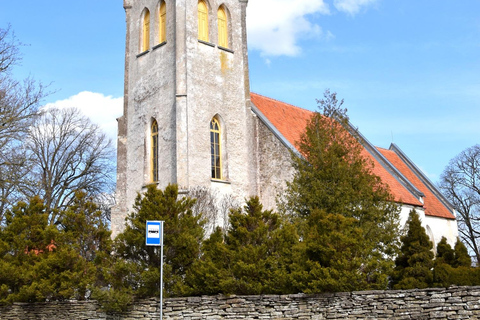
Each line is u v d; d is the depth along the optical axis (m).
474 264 45.06
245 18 34.12
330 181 22.16
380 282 18.00
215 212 27.88
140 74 32.94
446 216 41.66
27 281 22.53
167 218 19.39
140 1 33.97
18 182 32.81
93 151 51.81
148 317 18.25
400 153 49.06
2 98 34.28
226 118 31.56
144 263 19.50
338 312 16.30
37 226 24.39
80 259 22.09
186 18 30.88
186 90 29.88
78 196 24.52
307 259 17.98
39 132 48.22
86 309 20.28
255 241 19.14
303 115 38.84
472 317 14.95
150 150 31.67
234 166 31.30
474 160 58.06
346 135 23.53
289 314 16.80
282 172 30.42
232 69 32.62
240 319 17.23
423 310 15.52
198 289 18.55
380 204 22.30
